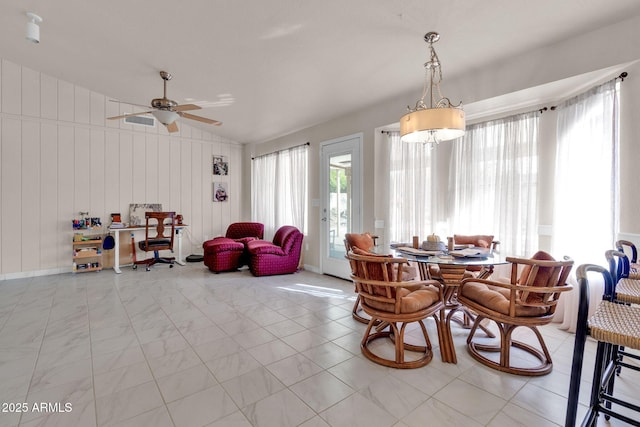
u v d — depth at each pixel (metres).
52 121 4.89
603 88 2.56
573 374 1.19
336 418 1.65
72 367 2.15
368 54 3.07
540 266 1.91
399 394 1.87
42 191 4.84
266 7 2.57
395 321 2.12
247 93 4.34
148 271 5.24
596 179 2.65
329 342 2.58
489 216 3.53
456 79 3.35
